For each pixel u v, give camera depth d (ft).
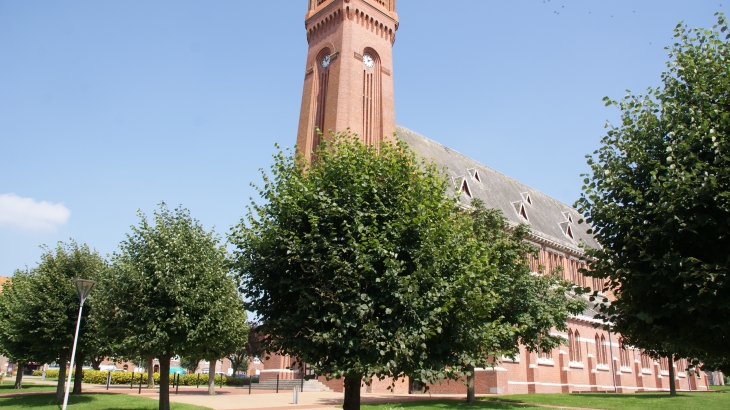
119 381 198.49
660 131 43.86
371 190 56.13
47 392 132.77
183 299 79.61
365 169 57.21
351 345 47.60
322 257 52.06
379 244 49.14
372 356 49.57
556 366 173.88
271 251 55.21
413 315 48.70
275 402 112.06
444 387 155.33
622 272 41.32
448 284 52.01
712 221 37.19
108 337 87.04
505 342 99.86
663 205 38.37
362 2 175.32
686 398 122.72
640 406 104.06
